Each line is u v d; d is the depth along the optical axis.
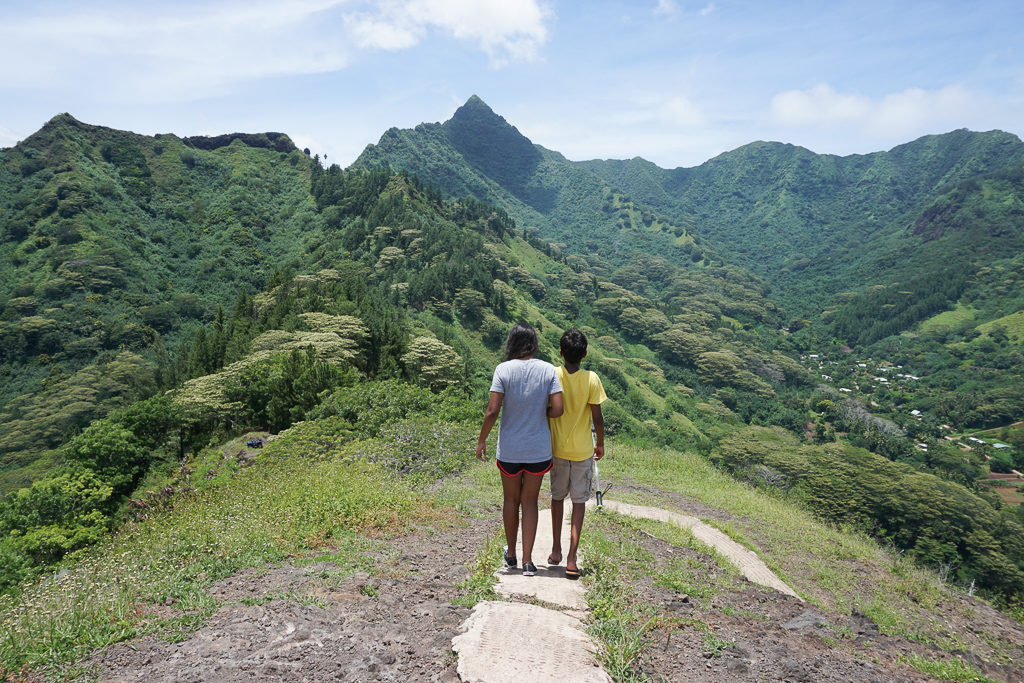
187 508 7.37
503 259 135.25
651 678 2.82
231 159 177.00
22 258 107.75
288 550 5.00
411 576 4.28
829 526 10.59
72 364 82.75
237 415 31.98
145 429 31.20
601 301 139.38
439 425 13.57
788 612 4.70
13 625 3.27
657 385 107.69
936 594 7.14
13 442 59.84
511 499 4.15
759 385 121.19
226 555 4.71
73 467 27.11
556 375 4.04
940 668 3.70
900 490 49.31
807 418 111.19
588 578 4.22
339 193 153.50
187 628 3.25
